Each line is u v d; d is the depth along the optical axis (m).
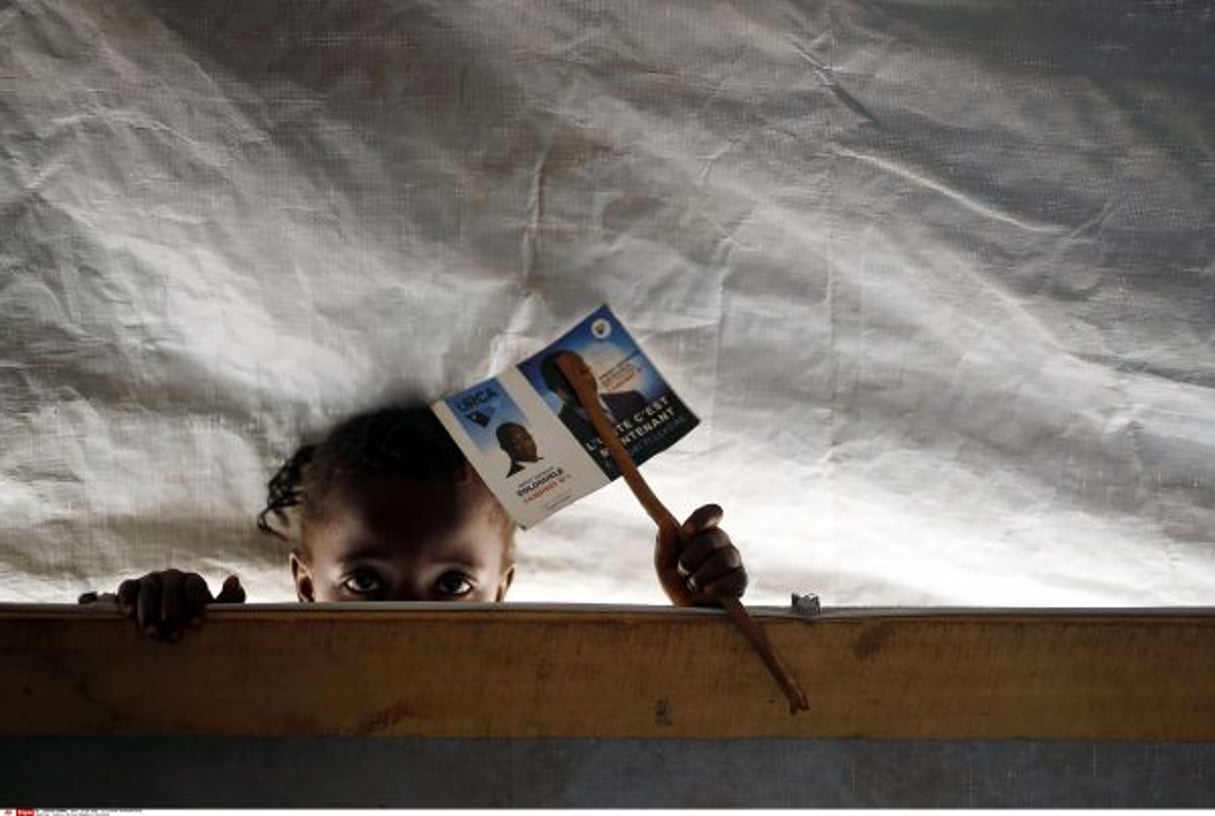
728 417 1.42
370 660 1.08
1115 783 1.09
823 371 1.41
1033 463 1.40
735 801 1.08
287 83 1.40
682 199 1.41
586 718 1.08
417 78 1.41
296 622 1.09
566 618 1.09
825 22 1.40
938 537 1.41
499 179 1.42
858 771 1.09
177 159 1.41
